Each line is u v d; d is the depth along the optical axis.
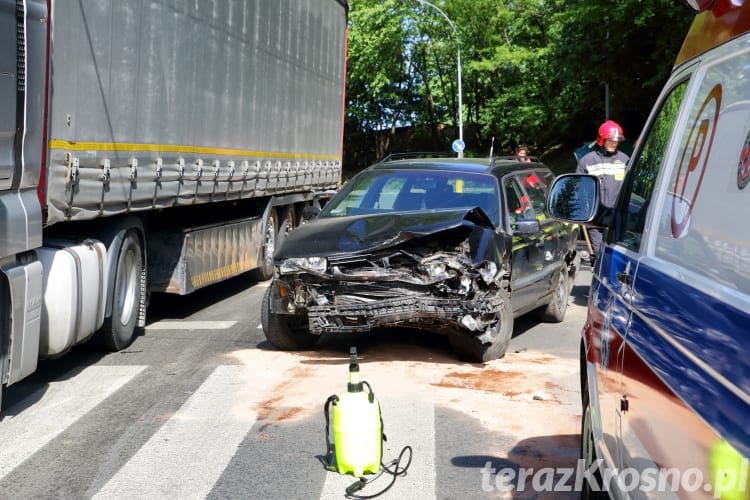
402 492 4.92
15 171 6.23
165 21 9.54
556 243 10.40
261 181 13.55
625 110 31.94
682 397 2.42
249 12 12.65
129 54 8.59
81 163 7.55
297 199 16.16
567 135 46.59
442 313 7.73
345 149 64.19
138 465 5.36
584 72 28.59
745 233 2.30
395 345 9.10
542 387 7.36
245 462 5.43
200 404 6.77
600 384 3.81
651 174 3.59
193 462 5.43
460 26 50.44
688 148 3.06
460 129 41.53
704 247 2.60
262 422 6.29
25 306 6.29
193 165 10.55
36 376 7.68
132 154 8.72
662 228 3.13
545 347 9.27
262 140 13.54
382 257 7.96
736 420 2.03
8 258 6.14
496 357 8.30
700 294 2.44
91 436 5.96
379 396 7.02
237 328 10.12
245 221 13.39
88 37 7.64
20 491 4.93
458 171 9.43
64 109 7.20
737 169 2.48
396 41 53.88
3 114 6.02
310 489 4.97
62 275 7.05
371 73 55.84
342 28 19.22
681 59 3.55
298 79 15.64
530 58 44.91
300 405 6.73
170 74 9.72
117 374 7.76
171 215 10.66
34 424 6.25
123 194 8.51
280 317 8.52
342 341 9.30
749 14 2.66
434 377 7.69
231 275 12.53
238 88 12.25
